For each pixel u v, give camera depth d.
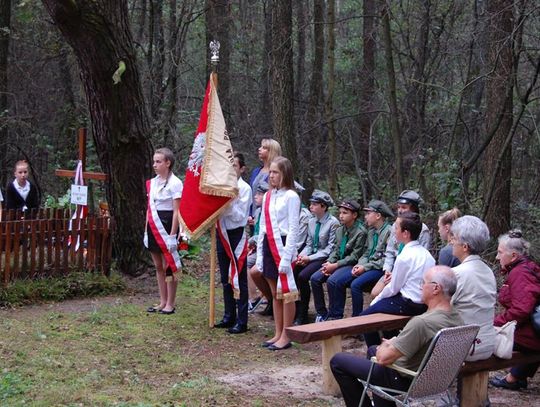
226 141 7.72
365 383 4.69
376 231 7.54
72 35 9.07
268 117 19.39
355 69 19.78
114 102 9.61
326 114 15.13
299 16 20.16
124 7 9.35
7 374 5.82
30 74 18.94
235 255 7.70
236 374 6.28
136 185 9.95
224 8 18.28
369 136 16.84
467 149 16.28
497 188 11.88
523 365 5.98
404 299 5.88
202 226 7.64
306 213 8.41
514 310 5.60
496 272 10.55
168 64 18.58
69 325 7.61
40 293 8.66
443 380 4.54
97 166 15.57
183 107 20.56
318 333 5.29
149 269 10.08
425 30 16.11
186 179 7.79
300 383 6.05
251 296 9.06
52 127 18.80
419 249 5.89
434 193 12.95
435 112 17.11
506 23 11.51
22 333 7.19
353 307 7.38
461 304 5.21
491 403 5.70
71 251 9.21
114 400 5.36
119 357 6.60
